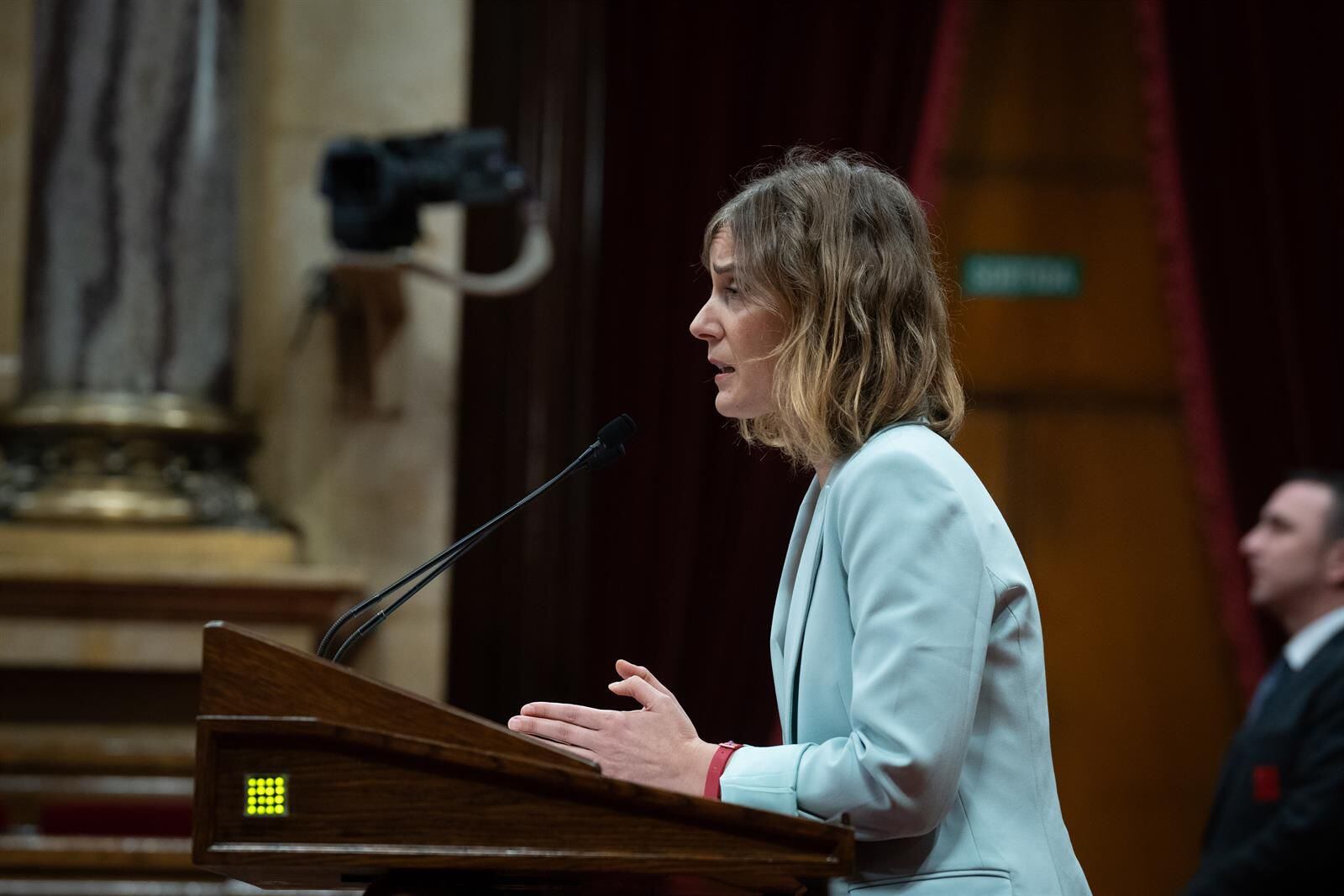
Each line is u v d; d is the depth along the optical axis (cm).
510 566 1947
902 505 539
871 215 603
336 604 1725
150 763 1691
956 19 2048
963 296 2155
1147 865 2078
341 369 1911
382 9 1942
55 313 1770
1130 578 2125
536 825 459
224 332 1816
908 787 507
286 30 1936
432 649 1862
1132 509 2133
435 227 1900
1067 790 2088
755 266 599
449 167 1706
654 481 1958
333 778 456
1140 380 2147
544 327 1966
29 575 1647
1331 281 2045
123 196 1777
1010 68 2180
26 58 1922
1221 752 2097
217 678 465
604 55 1997
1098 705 2103
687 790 536
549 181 1973
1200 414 2086
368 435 1900
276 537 1798
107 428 1759
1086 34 2184
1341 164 2052
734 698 1931
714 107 2000
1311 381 2038
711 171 1992
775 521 1956
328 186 1709
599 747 544
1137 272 2156
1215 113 2083
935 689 512
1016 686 553
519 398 1961
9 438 1806
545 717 552
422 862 452
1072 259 2161
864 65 2036
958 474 556
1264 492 2044
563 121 1978
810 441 589
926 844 539
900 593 526
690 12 2012
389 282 1767
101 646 1677
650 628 1936
